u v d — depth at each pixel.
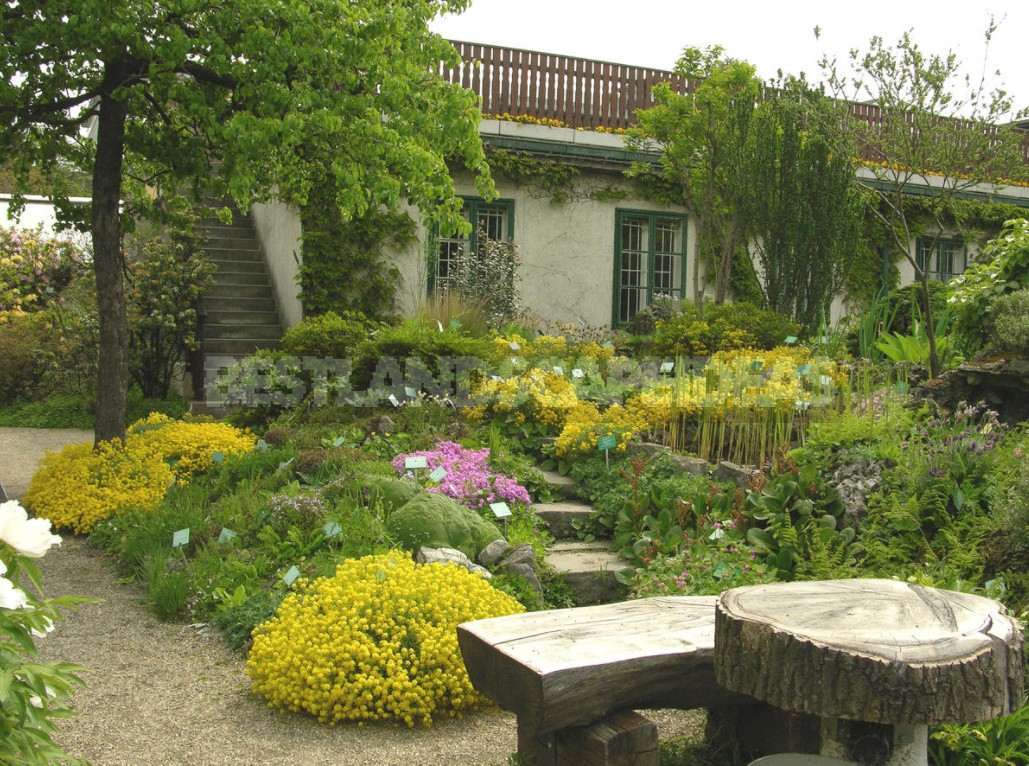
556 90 13.25
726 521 5.54
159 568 5.41
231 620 4.74
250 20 6.84
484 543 5.46
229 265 14.54
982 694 2.32
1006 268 7.70
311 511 5.67
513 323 11.48
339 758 3.41
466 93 7.79
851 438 5.94
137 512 6.57
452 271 12.54
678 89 13.87
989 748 3.04
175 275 12.06
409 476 6.42
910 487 5.18
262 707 3.88
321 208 11.56
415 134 7.79
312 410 8.31
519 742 3.03
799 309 10.41
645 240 13.62
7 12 6.97
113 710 3.80
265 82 6.89
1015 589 4.25
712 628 3.06
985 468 5.17
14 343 13.27
